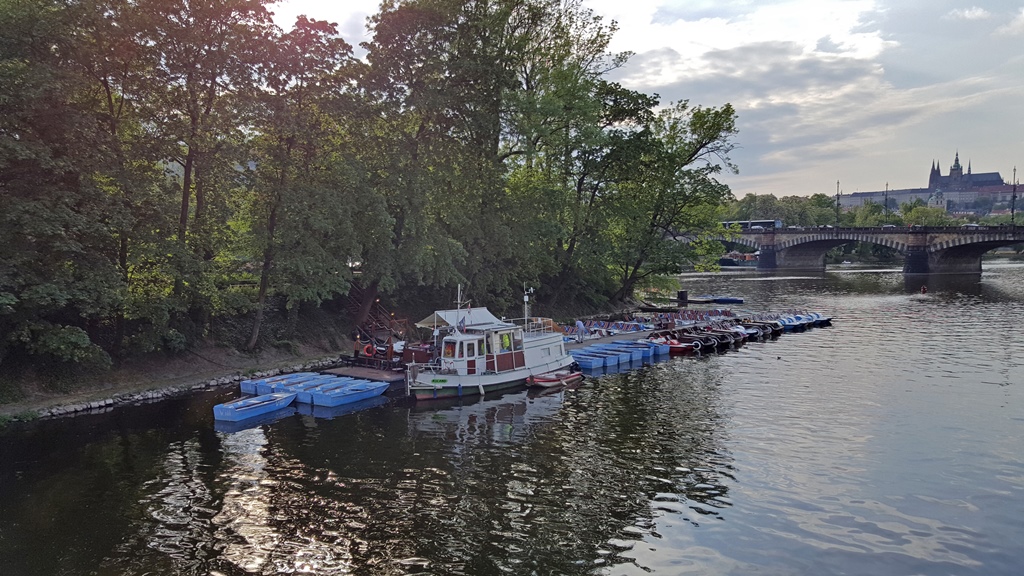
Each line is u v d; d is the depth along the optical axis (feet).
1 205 88.58
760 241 545.85
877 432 91.50
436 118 153.69
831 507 66.64
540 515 64.80
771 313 230.89
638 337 182.70
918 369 135.95
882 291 327.47
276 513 64.69
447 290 185.88
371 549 57.31
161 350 120.06
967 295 297.94
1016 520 63.41
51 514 63.98
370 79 140.36
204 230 120.98
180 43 109.70
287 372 130.31
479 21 156.35
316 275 129.90
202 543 58.18
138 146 106.73
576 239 215.10
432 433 93.35
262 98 119.96
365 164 139.44
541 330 143.54
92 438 88.12
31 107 88.12
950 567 54.80
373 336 150.41
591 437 90.99
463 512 65.31
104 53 102.58
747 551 57.41
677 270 242.78
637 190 231.91
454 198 163.43
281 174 127.85
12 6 89.81
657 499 68.74
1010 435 89.61
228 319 137.39
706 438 89.81
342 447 86.38
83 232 95.76
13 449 83.05
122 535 59.62
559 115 180.96
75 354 97.35
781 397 113.09
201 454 82.48
